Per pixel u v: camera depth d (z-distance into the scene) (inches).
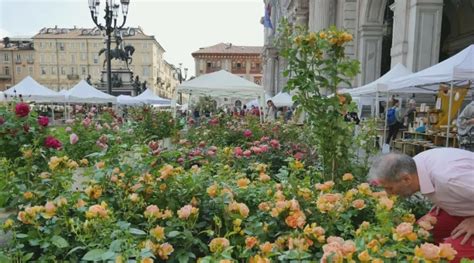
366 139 152.8
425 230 80.4
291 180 96.0
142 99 918.4
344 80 119.5
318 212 83.7
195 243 70.8
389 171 84.7
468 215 80.4
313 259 64.2
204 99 731.4
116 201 88.6
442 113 363.9
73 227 66.4
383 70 800.9
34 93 651.5
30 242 66.8
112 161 105.7
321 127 121.0
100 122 336.5
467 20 731.4
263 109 459.2
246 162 168.1
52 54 3147.1
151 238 67.1
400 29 438.9
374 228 68.2
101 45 3132.4
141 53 3159.5
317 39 117.3
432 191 82.4
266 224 75.8
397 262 59.0
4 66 3134.8
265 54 1518.2
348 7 650.8
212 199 86.2
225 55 3009.4
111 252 57.6
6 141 169.3
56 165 94.6
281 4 1363.2
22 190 87.4
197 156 161.9
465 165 80.4
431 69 296.8
